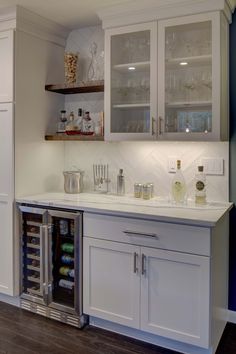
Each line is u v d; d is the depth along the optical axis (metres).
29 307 2.85
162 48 2.50
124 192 3.04
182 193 2.63
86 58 3.20
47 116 3.15
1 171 2.91
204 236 2.06
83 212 2.51
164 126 2.54
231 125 2.62
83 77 3.22
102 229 2.43
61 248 2.73
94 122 3.15
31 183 3.01
